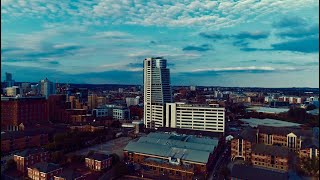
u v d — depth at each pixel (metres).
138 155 194.50
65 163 185.62
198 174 169.50
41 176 153.62
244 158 199.62
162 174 170.50
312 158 172.12
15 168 174.75
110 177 163.88
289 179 156.88
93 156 180.00
